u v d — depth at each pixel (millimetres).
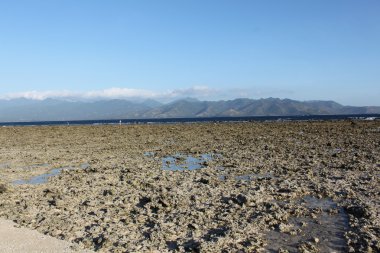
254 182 19312
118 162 27734
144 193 17641
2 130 69000
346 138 39125
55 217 14406
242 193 16953
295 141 38219
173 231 12609
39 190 19203
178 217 13945
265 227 12867
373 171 21266
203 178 20109
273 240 11852
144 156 30875
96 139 47906
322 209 14664
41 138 51625
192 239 12016
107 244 11539
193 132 55312
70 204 16188
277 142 37719
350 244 11336
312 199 16125
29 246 11133
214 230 12766
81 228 13195
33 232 12523
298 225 13078
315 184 18406
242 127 61938
